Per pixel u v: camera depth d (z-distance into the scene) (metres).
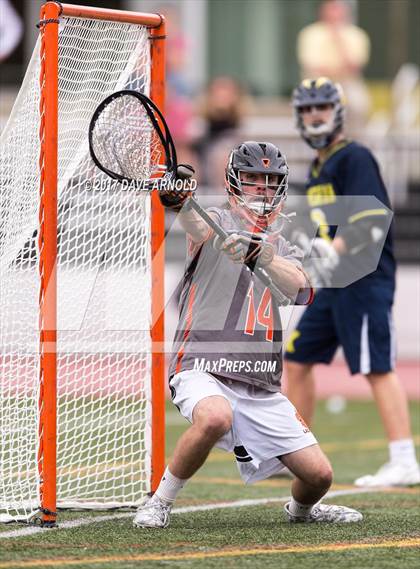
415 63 49.09
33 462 15.07
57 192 14.52
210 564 12.44
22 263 14.93
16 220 15.05
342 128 20.36
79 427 16.98
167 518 14.78
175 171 13.88
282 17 49.19
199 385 14.26
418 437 26.50
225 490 18.92
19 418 15.12
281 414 14.62
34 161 14.86
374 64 49.28
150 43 16.23
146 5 47.94
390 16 48.97
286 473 20.47
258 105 48.31
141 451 16.77
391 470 19.95
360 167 19.92
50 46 14.41
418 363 41.03
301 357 20.64
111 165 14.45
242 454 14.60
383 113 48.66
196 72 48.75
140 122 14.67
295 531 14.64
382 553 13.24
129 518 15.51
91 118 14.26
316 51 48.78
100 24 15.66
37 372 14.73
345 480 20.53
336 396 34.91
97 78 15.66
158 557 12.75
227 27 49.00
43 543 13.50
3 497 15.44
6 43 46.34
